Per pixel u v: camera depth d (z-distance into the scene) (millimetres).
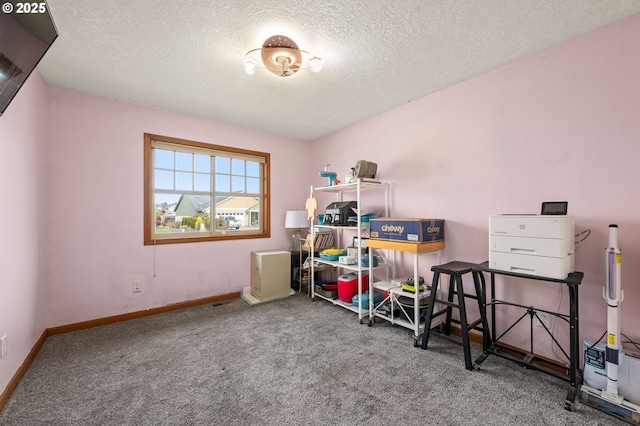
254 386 1671
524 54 1966
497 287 2156
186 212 3227
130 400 1544
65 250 2451
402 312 2473
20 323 1797
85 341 2264
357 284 3072
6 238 1604
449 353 2064
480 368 1854
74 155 2500
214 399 1554
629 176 1591
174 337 2344
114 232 2693
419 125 2695
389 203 3002
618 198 1626
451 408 1469
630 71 1586
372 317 2582
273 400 1544
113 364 1918
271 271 3393
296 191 4113
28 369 1849
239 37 1774
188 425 1362
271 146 3850
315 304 3223
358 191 2691
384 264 2910
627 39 1594
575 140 1777
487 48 1896
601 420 1381
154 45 1849
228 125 3443
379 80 2342
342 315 2867
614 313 1445
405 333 2422
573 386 1512
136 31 1703
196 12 1543
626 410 1376
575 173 1776
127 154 2768
